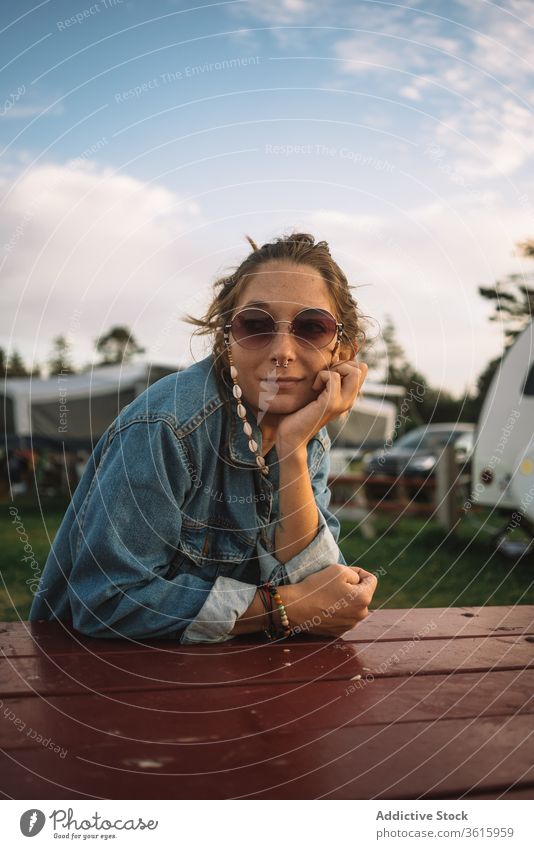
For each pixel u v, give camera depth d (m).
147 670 1.08
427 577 5.12
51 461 10.91
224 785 0.68
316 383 1.33
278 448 1.31
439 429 9.85
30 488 10.83
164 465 1.23
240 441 1.33
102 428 9.88
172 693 0.98
